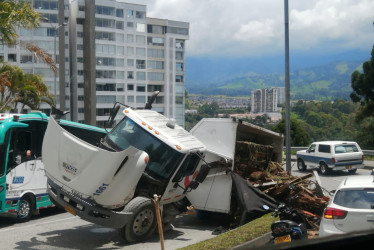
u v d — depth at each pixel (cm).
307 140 4700
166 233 1159
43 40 6512
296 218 949
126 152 946
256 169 1364
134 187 991
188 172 1137
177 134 1122
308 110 9275
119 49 8912
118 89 8919
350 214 830
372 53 4200
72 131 1463
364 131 4850
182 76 10300
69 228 1184
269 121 8688
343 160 2552
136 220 1002
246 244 875
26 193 1266
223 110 17162
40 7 6481
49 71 6506
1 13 1739
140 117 1112
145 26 9231
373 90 4278
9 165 1216
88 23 7975
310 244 206
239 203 1185
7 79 2834
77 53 8138
